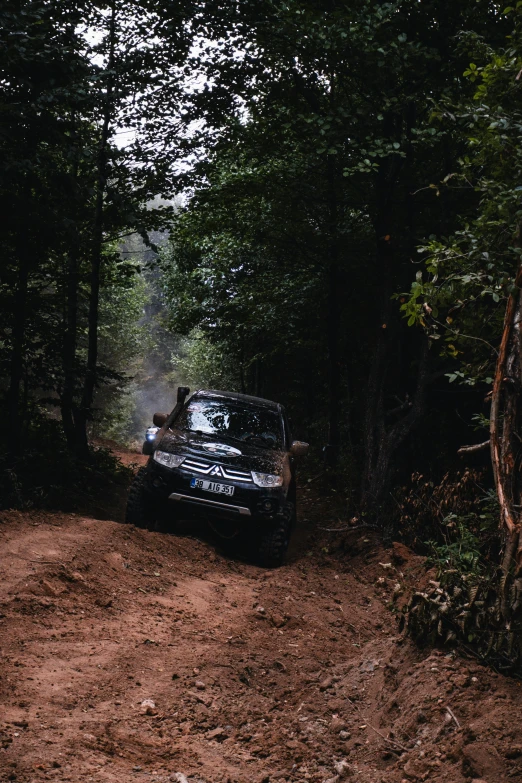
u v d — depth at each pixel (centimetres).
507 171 576
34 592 571
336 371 1692
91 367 1394
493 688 377
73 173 1180
